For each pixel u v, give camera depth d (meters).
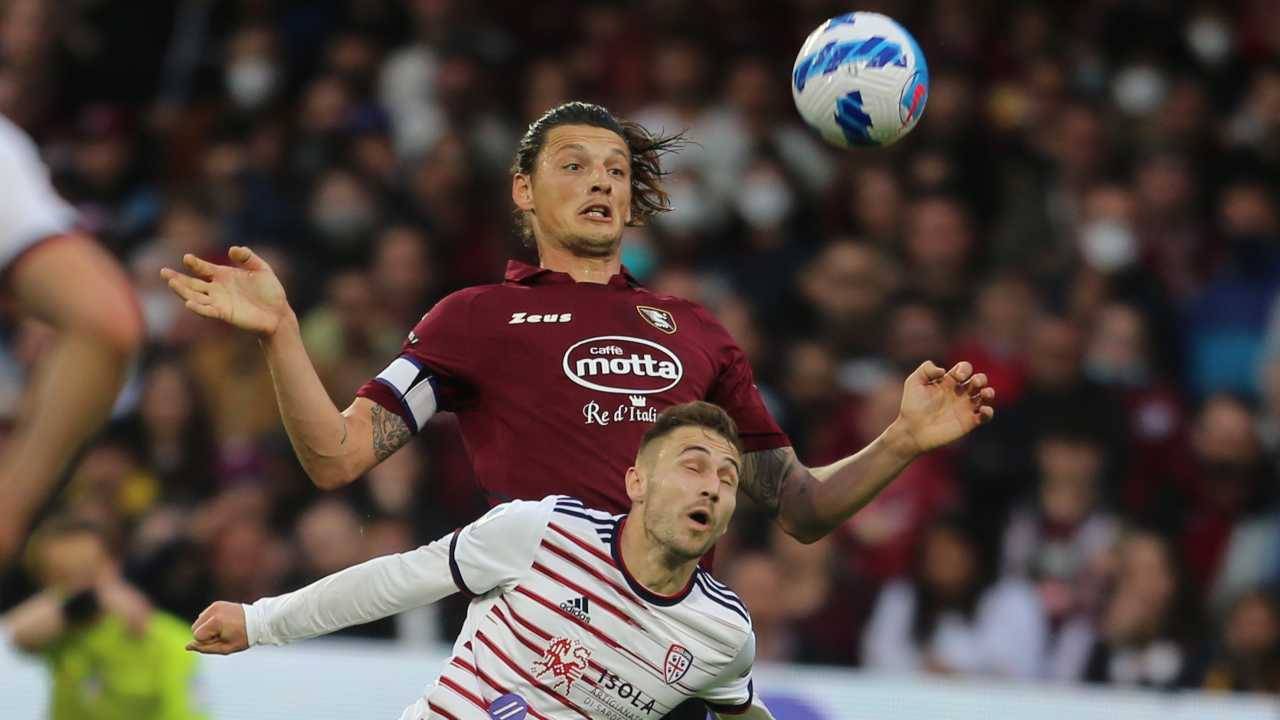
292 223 39.06
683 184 39.25
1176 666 30.89
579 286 16.05
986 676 31.11
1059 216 40.81
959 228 38.91
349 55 42.84
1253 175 42.66
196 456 34.19
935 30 44.09
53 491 8.48
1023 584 31.98
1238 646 30.75
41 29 43.50
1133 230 40.41
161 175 42.62
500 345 15.64
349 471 15.18
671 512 14.18
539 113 42.44
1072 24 45.41
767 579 30.02
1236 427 34.59
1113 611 31.36
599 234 16.05
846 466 16.11
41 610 24.47
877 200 39.91
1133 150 43.12
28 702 24.53
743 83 41.34
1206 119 43.41
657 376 15.67
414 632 30.27
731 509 14.40
